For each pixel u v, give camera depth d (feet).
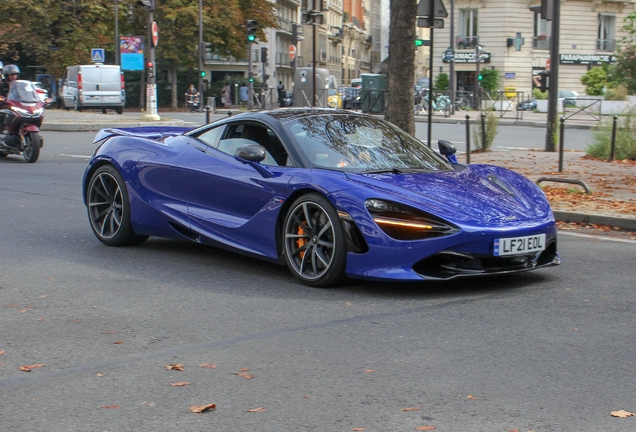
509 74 156.04
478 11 157.28
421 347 13.26
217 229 19.47
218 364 12.41
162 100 170.30
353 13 311.06
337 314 15.33
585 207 28.68
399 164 18.93
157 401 10.87
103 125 74.08
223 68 205.98
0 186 34.86
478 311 15.55
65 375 11.93
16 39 152.56
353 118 20.56
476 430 9.87
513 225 16.72
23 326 14.53
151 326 14.55
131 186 21.38
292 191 17.69
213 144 20.29
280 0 220.43
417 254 16.14
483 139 56.13
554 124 55.88
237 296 16.78
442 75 158.30
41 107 44.98
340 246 16.84
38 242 22.82
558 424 10.07
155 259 20.62
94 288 17.49
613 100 112.47
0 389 11.34
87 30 154.61
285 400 10.89
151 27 81.35
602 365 12.39
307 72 106.22
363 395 11.08
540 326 14.53
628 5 162.71
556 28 54.70
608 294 17.03
